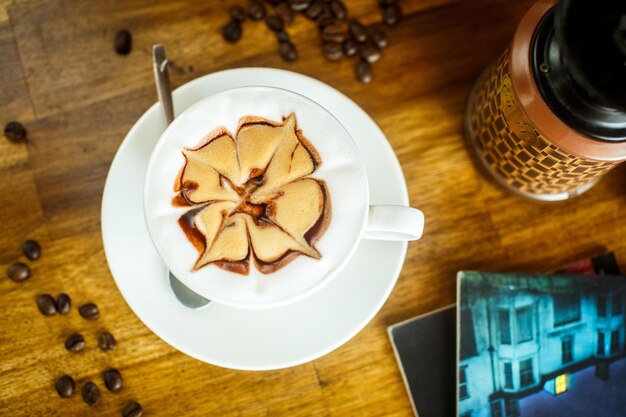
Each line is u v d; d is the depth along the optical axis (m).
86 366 0.49
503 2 0.52
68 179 0.50
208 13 0.52
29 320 0.49
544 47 0.42
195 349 0.44
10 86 0.50
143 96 0.51
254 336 0.45
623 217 0.51
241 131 0.41
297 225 0.41
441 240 0.50
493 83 0.46
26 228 0.50
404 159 0.51
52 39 0.51
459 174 0.51
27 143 0.50
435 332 0.49
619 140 0.41
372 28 0.52
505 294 0.48
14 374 0.49
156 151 0.41
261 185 0.41
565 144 0.42
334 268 0.41
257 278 0.41
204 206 0.41
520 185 0.50
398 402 0.49
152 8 0.51
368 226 0.41
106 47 0.51
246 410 0.49
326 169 0.41
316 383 0.49
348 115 0.46
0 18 0.51
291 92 0.41
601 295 0.48
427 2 0.52
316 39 0.52
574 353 0.48
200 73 0.51
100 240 0.50
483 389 0.48
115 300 0.49
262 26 0.52
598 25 0.40
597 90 0.39
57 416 0.48
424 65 0.52
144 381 0.49
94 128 0.50
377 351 0.49
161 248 0.41
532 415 0.48
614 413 0.48
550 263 0.50
